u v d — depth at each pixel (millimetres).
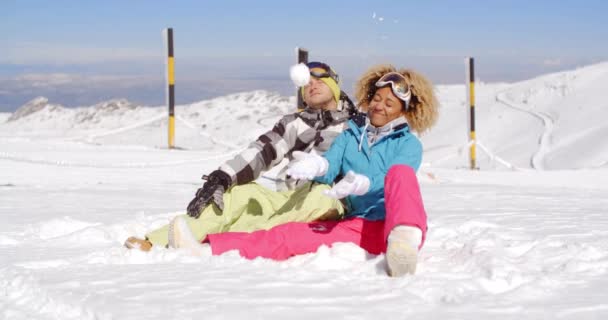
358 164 3572
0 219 5129
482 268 2914
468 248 3480
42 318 2271
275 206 3740
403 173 3092
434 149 39625
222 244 3295
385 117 3566
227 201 3670
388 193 3088
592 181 15125
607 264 3006
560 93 58062
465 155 36969
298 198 3684
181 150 17141
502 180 14641
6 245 3893
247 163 3787
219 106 164375
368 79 3791
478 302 2383
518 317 2205
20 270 2924
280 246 3301
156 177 10984
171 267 3004
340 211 3547
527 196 8438
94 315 2219
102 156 14203
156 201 6949
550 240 3688
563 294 2514
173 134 17781
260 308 2281
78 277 2783
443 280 2723
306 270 2957
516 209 6387
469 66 20875
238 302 2357
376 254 3383
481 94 68562
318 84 4059
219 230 3578
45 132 49031
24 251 3598
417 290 2525
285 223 3414
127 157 14266
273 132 4016
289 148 4047
